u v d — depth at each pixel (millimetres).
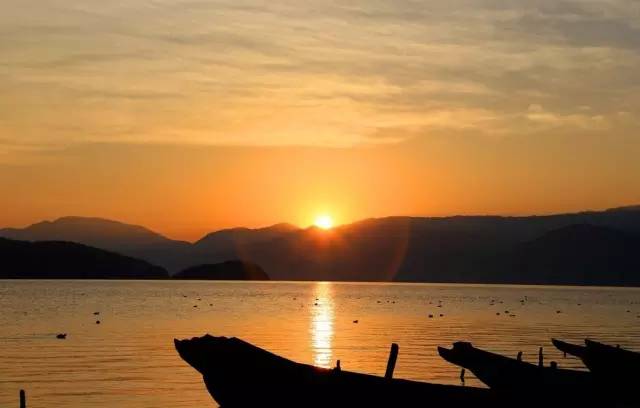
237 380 34250
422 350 69938
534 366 37938
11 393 43844
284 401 33688
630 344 79562
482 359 38031
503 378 37344
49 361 58125
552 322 117438
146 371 52469
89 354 63031
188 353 34906
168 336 81625
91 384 46875
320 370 33750
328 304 174875
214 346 34688
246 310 140875
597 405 35219
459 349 38625
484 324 110500
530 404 33469
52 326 94812
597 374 38156
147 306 148250
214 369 34469
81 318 110625
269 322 108438
